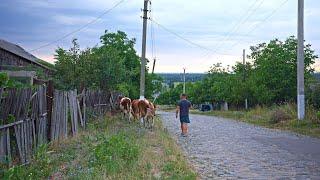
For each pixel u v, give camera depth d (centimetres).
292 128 2592
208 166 1247
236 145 1767
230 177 1084
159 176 1015
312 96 3055
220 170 1182
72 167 1041
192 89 8262
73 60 2567
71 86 2467
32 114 1145
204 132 2395
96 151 1209
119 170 1036
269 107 4150
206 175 1111
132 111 2555
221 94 5956
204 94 7394
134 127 2234
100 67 2773
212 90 6719
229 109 5962
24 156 1055
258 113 3900
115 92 3008
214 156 1447
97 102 2416
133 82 4406
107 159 1119
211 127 2803
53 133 1379
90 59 2636
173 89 10719
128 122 2511
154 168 1112
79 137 1642
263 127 2831
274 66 4078
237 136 2162
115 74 2844
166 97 10869
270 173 1141
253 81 4769
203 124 3125
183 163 1204
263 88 4153
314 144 1812
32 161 1084
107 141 1423
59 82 2377
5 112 956
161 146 1593
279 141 1928
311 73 3969
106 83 2822
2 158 929
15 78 2070
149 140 1739
